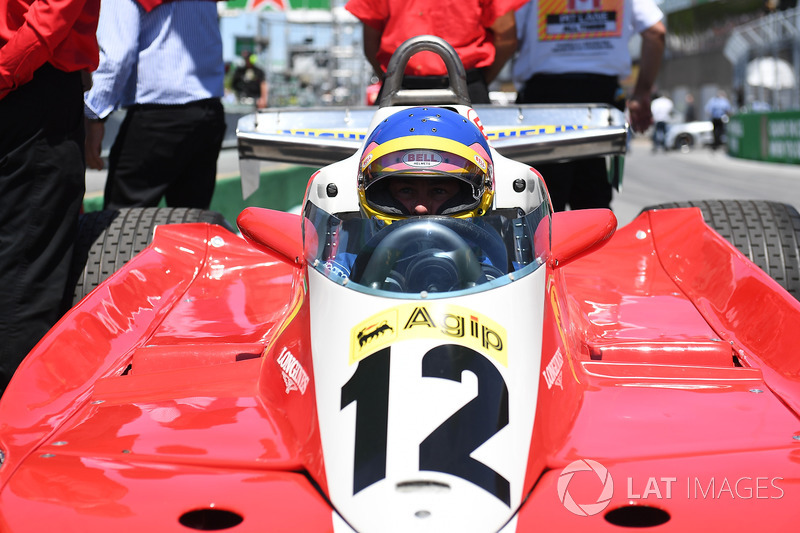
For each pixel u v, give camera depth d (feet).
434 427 10.34
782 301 14.64
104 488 10.02
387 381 10.89
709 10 182.91
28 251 17.88
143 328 15.85
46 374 13.20
